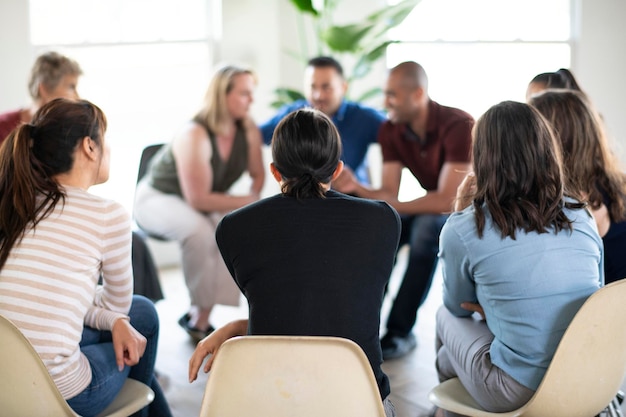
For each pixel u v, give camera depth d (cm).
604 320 171
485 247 187
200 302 367
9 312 177
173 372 324
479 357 195
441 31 568
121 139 512
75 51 493
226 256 176
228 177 379
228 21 507
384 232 174
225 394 151
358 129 391
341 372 150
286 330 166
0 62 460
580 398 177
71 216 185
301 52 531
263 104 526
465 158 342
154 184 375
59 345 178
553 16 570
